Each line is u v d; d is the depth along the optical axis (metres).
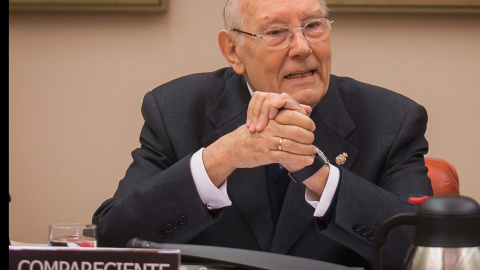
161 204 2.46
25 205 4.84
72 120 4.78
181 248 1.92
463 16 4.45
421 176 2.78
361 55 4.51
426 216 1.43
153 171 2.89
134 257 1.52
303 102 2.73
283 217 2.71
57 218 4.82
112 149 4.77
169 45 4.67
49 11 4.71
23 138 4.82
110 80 4.73
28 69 4.79
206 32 4.65
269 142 2.34
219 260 1.83
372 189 2.44
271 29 2.71
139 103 4.71
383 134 2.89
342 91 3.06
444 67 4.49
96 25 4.71
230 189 2.80
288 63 2.71
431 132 4.52
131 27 4.69
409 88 4.51
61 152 4.80
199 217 2.43
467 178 4.52
